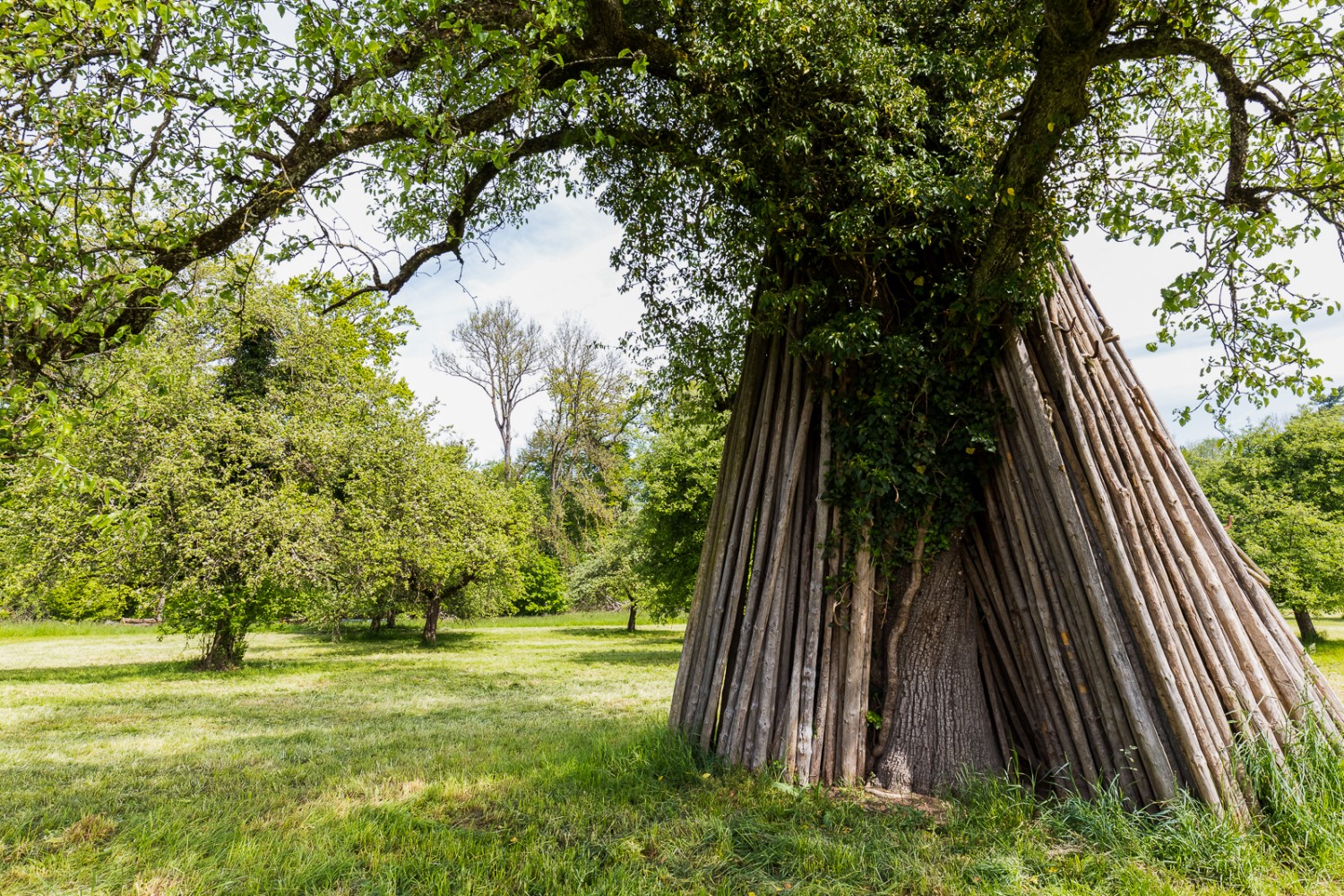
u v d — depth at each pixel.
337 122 5.02
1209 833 4.20
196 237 4.98
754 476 6.77
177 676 14.81
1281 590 19.95
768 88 5.91
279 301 17.31
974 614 6.20
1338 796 4.44
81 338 4.08
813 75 5.69
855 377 6.32
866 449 5.89
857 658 5.80
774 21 5.52
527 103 5.23
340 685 13.63
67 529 13.16
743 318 7.49
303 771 6.43
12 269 3.64
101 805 5.41
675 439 19.97
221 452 15.28
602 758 6.35
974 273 5.66
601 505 38.75
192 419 14.39
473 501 20.41
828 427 6.27
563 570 39.81
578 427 40.41
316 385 17.75
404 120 4.82
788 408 6.68
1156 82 6.67
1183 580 5.10
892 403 5.90
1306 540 19.88
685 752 6.09
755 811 5.03
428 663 18.14
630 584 26.78
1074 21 4.23
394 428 18.50
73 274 4.07
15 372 3.90
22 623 27.17
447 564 19.38
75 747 7.60
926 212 5.58
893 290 6.62
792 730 5.69
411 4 4.62
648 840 4.55
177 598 14.47
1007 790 5.21
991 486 6.09
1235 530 21.31
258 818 5.05
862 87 5.55
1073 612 5.29
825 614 6.04
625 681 14.29
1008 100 6.57
